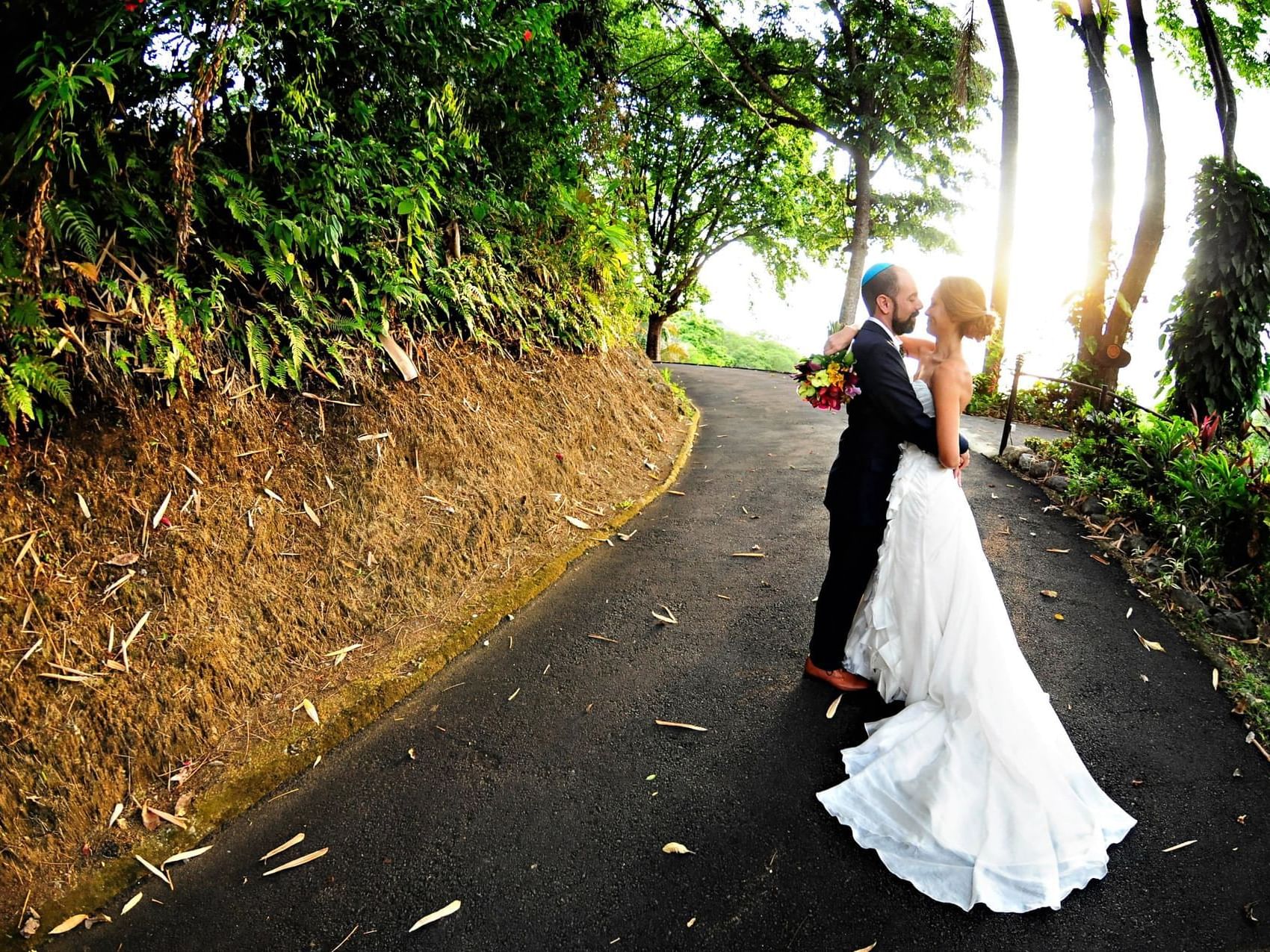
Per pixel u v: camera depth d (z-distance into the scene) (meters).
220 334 3.44
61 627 2.66
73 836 2.44
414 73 3.91
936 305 2.74
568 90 5.23
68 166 2.83
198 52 2.92
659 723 3.10
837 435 7.42
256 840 2.56
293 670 3.21
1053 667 3.39
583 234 5.89
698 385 11.66
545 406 5.29
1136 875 2.34
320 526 3.58
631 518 5.19
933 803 2.48
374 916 2.28
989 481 5.70
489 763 2.90
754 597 4.09
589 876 2.40
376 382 4.07
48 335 2.68
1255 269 6.75
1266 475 4.09
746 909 2.27
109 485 2.95
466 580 4.02
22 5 2.58
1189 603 3.82
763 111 17.47
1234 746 2.88
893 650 2.96
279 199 3.52
